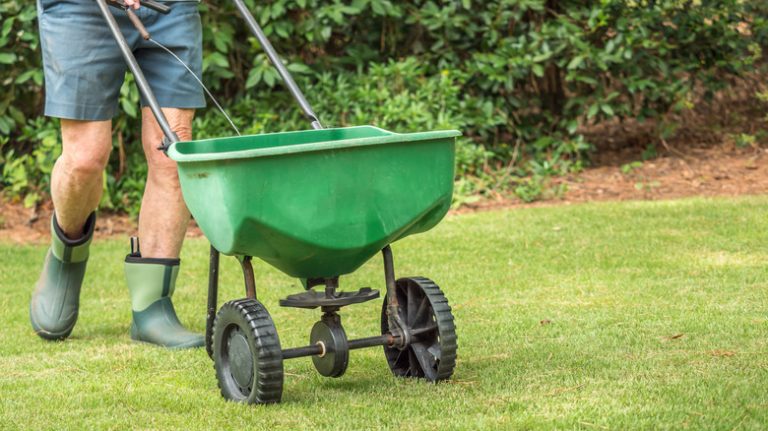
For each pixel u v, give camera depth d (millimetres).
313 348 3729
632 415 3334
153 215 4770
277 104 8523
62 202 4645
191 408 3650
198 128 8211
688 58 9336
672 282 5426
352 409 3555
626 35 8586
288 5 8367
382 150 3566
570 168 8781
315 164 3477
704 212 7145
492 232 6934
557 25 8914
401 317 3900
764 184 8141
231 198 3406
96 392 3883
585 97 8883
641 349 4207
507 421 3336
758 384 3625
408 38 9141
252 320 3594
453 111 8617
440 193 3703
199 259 6621
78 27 4438
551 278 5660
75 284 4828
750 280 5391
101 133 4586
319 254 3623
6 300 5668
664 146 9430
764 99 10109
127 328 5098
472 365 4113
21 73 8180
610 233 6695
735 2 9172
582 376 3844
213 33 8141
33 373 4215
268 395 3592
